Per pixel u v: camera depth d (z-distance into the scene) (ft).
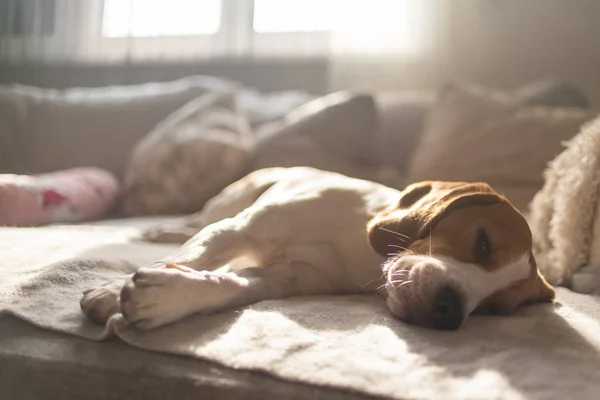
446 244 3.11
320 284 3.65
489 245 3.12
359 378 2.21
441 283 2.85
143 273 2.69
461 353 2.47
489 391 2.12
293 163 6.58
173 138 6.94
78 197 6.32
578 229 4.06
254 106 7.73
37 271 3.39
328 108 6.91
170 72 9.56
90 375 2.52
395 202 3.75
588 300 3.56
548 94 6.76
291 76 8.99
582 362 2.45
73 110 7.83
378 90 8.51
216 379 2.34
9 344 2.71
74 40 9.80
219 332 2.63
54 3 9.87
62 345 2.66
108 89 8.59
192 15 9.47
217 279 2.96
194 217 5.46
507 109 6.38
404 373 2.25
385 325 2.80
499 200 3.24
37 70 9.99
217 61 9.28
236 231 3.55
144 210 6.84
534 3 8.12
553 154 5.81
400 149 7.24
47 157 7.54
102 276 3.41
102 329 2.71
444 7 8.35
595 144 4.08
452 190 3.34
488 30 8.27
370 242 3.45
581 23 7.97
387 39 8.43
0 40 10.08
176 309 2.72
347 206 3.91
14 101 7.86
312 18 8.85
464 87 6.87
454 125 6.42
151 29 9.58
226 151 6.72
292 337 2.53
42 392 2.58
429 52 8.36
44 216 5.82
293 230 3.73
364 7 8.43
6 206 5.41
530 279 3.24
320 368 2.29
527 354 2.50
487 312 3.21
